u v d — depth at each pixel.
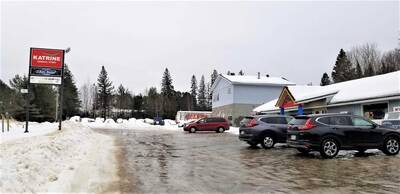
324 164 12.61
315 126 14.19
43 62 27.31
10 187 7.15
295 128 14.79
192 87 117.56
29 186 7.71
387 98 22.08
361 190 8.55
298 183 9.41
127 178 10.16
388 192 8.34
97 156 15.12
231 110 53.44
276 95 54.16
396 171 11.06
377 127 14.72
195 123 38.19
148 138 27.75
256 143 19.33
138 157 15.16
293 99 32.50
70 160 12.82
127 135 32.00
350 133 14.32
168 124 64.94
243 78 55.78
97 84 96.56
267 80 55.41
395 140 14.85
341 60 76.06
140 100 99.50
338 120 14.45
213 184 9.34
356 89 26.73
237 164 12.91
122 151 17.67
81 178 9.91
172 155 15.91
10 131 26.53
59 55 27.70
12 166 8.72
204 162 13.49
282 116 19.08
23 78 59.91
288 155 15.48
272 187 8.95
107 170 11.50
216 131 38.53
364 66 69.56
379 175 10.42
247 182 9.59
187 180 9.89
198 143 22.62
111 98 95.56
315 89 35.25
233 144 21.70
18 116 54.88
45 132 24.86
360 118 14.73
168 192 8.46
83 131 28.05
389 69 63.44
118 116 93.31
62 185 8.69
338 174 10.64
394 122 18.00
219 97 59.75
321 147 14.03
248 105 53.22
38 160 10.44
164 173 11.02
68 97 81.44
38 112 56.03
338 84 31.88
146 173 11.02
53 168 10.37
